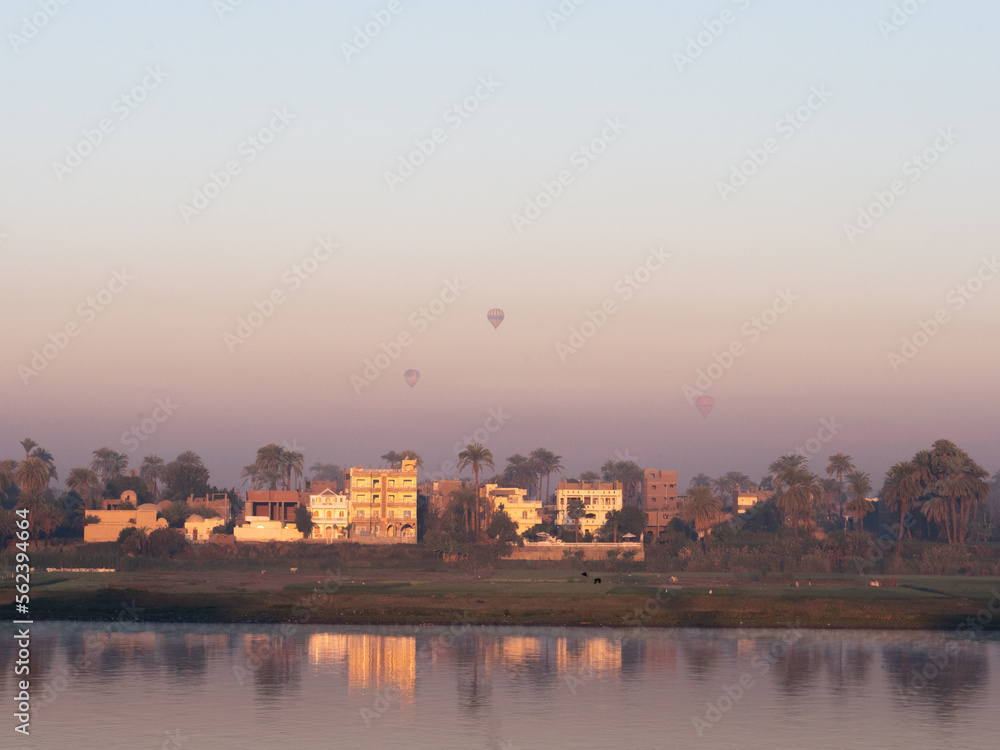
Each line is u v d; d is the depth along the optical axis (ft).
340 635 391.04
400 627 411.54
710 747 224.53
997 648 368.68
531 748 222.28
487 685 291.17
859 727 243.81
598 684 293.64
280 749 220.23
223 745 223.51
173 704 264.11
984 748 224.94
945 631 411.95
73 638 382.42
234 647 359.87
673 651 356.18
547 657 341.62
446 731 237.04
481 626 413.80
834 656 347.15
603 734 235.40
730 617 430.61
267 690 282.15
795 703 269.85
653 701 271.28
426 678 301.43
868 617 431.84
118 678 299.17
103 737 229.86
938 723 248.11
